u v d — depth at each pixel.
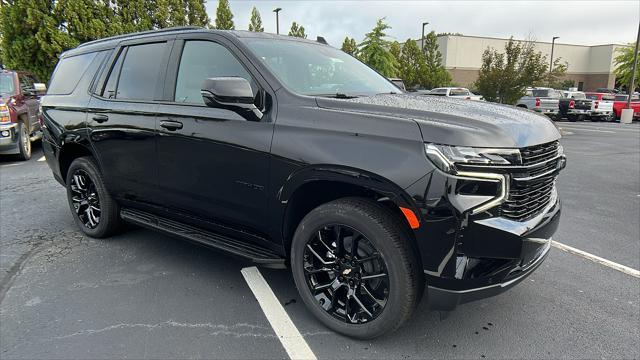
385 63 18.83
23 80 10.02
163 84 3.41
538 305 3.11
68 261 3.81
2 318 2.88
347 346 2.60
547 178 2.59
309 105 2.66
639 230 4.76
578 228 4.83
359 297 2.61
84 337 2.67
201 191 3.15
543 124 2.64
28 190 6.41
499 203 2.26
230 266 3.72
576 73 57.81
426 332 2.75
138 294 3.21
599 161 9.47
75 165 4.27
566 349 2.59
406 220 2.36
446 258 2.24
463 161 2.16
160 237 4.39
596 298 3.22
